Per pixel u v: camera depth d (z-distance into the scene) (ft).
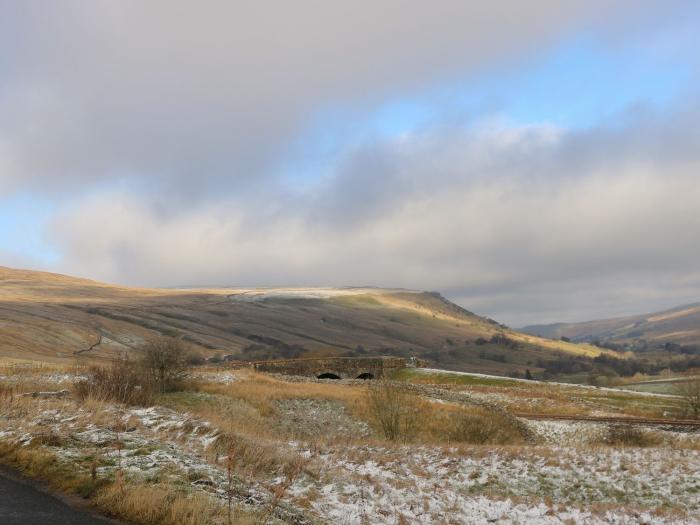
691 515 62.49
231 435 58.95
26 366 153.69
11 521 28.17
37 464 37.68
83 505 31.71
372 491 53.83
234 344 600.80
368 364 263.90
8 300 604.49
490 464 78.79
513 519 54.19
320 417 136.15
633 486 72.02
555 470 77.36
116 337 506.48
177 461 42.65
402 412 124.16
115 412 60.85
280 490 41.52
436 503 54.85
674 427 131.85
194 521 29.89
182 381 138.10
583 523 55.06
